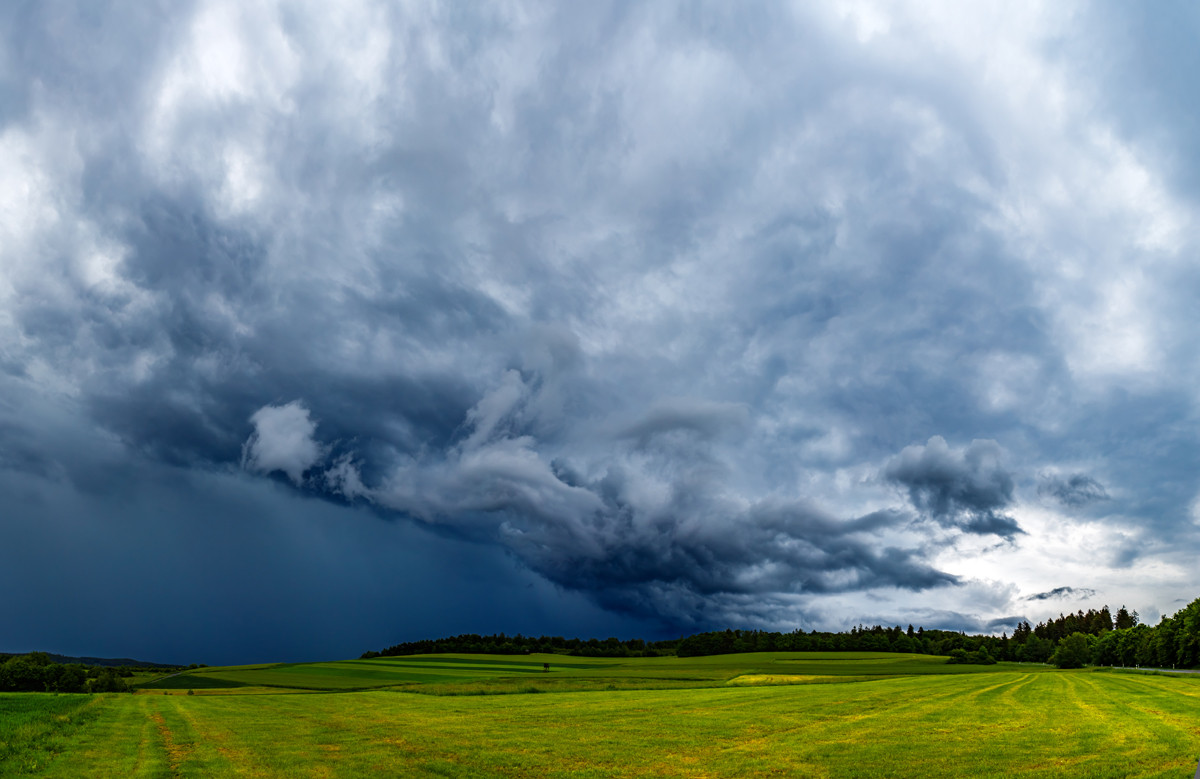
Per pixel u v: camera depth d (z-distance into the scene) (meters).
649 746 31.17
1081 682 73.12
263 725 40.59
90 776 23.34
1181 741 29.59
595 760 27.47
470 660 186.12
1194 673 99.44
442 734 35.84
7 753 27.70
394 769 25.09
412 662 176.25
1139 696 53.34
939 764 25.55
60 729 35.97
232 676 131.62
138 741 32.56
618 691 74.25
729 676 110.69
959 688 68.25
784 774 24.39
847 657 191.38
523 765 26.36
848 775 23.89
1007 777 22.73
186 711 50.88
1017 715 41.84
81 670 105.81
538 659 192.12
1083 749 28.16
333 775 23.81
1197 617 124.44
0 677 102.06
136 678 132.38
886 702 53.25
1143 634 151.75
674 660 190.12
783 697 59.94
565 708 52.06
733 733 35.66
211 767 25.34
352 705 58.12
